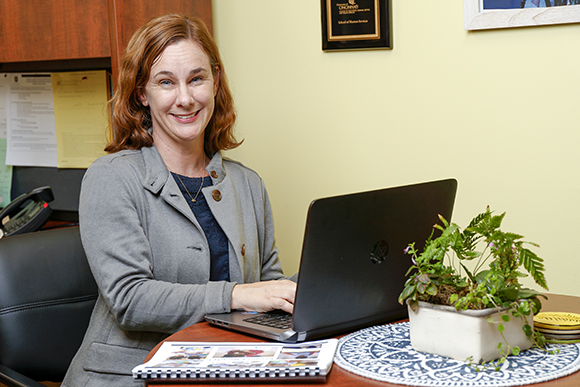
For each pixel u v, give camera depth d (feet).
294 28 7.65
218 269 5.16
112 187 4.80
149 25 5.10
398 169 7.23
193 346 3.68
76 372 4.91
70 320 5.62
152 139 5.35
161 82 5.06
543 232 6.52
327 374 3.17
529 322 3.38
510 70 6.49
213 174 5.42
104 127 8.40
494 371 3.05
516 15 6.30
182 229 4.96
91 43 6.84
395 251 3.90
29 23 7.08
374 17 7.02
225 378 3.16
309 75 7.63
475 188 6.82
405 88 7.06
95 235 4.72
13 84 9.03
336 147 7.58
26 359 5.38
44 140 8.89
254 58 8.00
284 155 7.95
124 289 4.50
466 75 6.72
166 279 4.88
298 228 7.95
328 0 7.23
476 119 6.72
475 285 3.32
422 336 3.38
